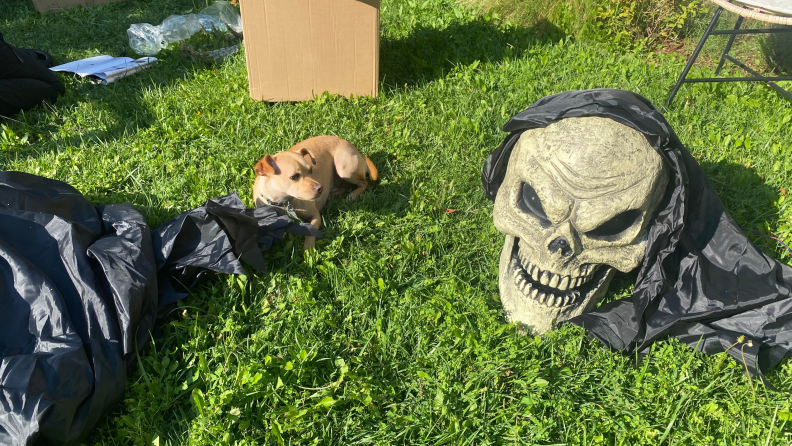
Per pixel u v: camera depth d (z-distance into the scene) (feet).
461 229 12.31
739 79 15.46
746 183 13.33
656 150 8.05
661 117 8.20
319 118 16.37
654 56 20.72
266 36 16.25
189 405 8.54
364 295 10.39
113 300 8.81
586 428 8.13
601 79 18.26
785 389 8.61
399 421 8.15
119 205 11.41
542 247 8.59
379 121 16.47
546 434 7.98
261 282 10.56
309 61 16.78
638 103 8.65
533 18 23.22
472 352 9.16
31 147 15.65
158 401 8.38
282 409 8.13
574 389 8.67
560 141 8.15
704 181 9.64
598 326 9.36
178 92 17.97
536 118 8.66
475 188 13.66
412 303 10.28
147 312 9.36
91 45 24.39
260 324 9.87
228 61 20.56
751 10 13.46
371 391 8.54
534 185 8.34
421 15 24.63
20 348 8.07
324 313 9.85
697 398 8.48
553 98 9.10
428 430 8.12
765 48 19.52
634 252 8.64
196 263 10.28
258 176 12.42
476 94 17.52
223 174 13.83
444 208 13.01
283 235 11.76
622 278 10.87
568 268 8.59
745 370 8.82
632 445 7.95
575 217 8.08
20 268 8.54
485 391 8.58
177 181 13.57
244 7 15.74
